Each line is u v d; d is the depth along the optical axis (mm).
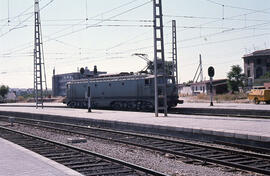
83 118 23781
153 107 31688
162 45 22688
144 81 32250
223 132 13305
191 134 14969
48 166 8242
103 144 14586
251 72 82688
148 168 9141
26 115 32906
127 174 8766
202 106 31250
